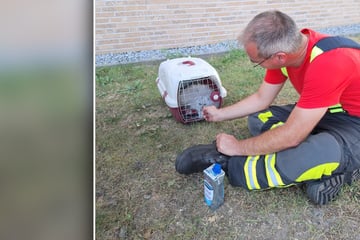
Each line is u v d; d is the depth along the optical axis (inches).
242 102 78.3
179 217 61.9
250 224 60.1
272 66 57.7
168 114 96.3
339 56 52.7
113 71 129.0
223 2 160.6
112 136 86.1
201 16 159.5
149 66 136.7
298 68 58.2
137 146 82.3
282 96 105.7
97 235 58.1
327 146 57.5
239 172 65.0
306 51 55.4
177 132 87.7
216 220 61.0
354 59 53.8
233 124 90.5
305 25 183.6
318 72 52.8
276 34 53.0
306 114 55.1
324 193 60.6
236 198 65.2
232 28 168.1
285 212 62.1
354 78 54.7
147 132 88.0
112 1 141.3
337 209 62.4
